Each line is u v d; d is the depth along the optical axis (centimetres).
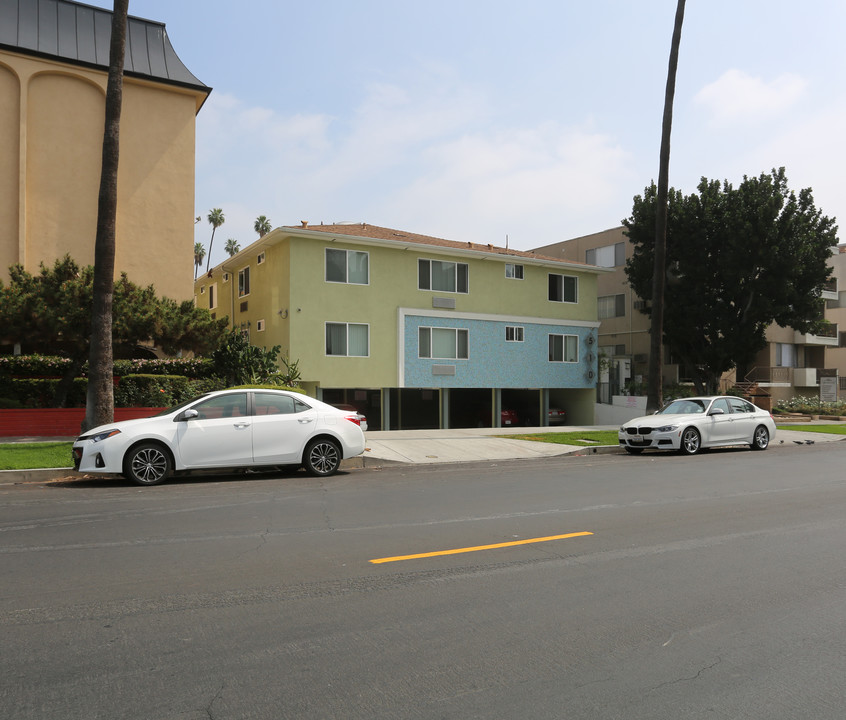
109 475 1222
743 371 3266
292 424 1206
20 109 2203
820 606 505
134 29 2455
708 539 716
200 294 3756
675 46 2086
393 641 430
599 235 4062
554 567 603
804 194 3095
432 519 812
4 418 1741
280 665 392
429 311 2823
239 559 621
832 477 1225
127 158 2366
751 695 362
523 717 336
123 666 389
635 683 375
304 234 2517
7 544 677
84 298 1716
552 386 3159
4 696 352
